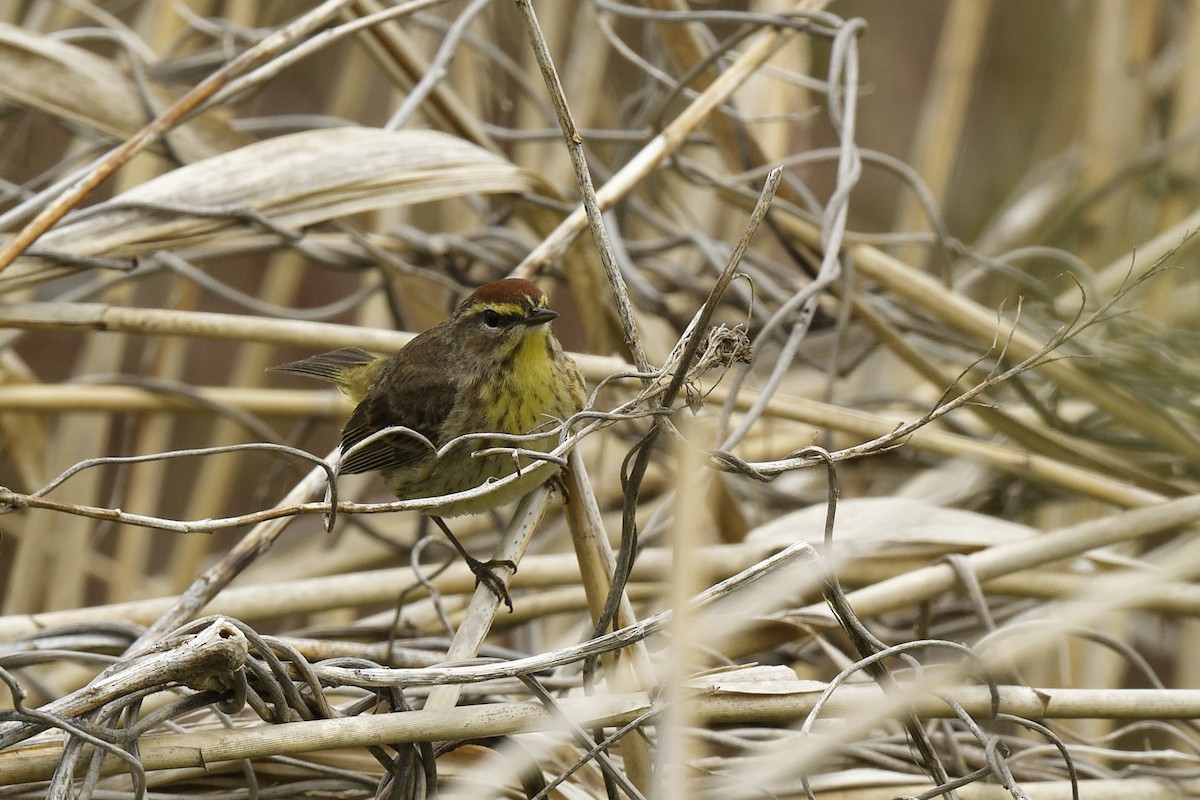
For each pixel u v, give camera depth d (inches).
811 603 318.7
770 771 207.8
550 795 251.1
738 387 326.3
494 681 283.9
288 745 225.9
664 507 339.9
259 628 443.8
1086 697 248.1
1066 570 329.1
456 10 506.0
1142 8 498.6
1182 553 234.4
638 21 563.2
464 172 366.6
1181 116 490.0
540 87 504.7
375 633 327.0
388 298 448.5
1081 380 395.5
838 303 422.9
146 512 442.6
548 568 334.0
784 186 432.5
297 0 529.7
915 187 413.7
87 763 227.3
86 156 448.1
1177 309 452.8
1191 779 270.5
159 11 480.4
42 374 592.4
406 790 235.1
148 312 337.7
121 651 292.8
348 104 504.7
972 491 421.1
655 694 242.4
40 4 471.2
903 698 211.8
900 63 646.5
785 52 495.2
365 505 233.1
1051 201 536.4
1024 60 621.3
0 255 294.5
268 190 348.5
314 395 436.8
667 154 349.4
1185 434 393.4
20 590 417.7
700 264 498.3
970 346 416.8
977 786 260.7
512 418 337.7
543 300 335.9
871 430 358.0
